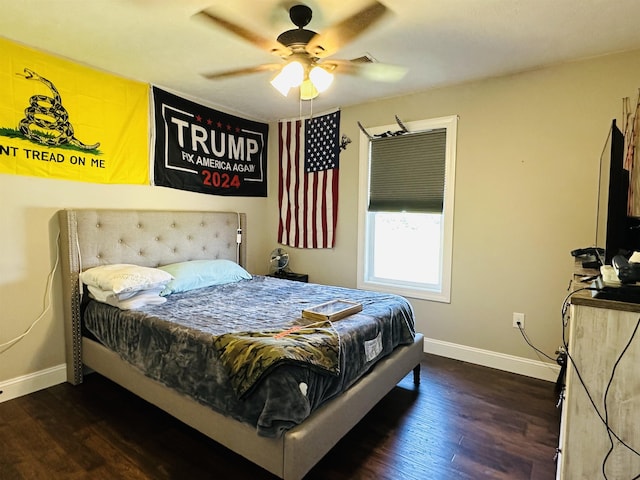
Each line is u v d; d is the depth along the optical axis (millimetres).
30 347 2564
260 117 4207
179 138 3428
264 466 1599
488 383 2791
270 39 2273
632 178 2340
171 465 1839
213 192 3799
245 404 1634
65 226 2613
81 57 2629
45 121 2562
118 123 2973
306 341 1775
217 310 2396
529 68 2779
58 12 2008
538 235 2857
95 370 2572
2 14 2029
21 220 2490
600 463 1312
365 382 2057
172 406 1993
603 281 1343
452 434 2127
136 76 3004
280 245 4367
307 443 1569
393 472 1807
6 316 2445
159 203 3318
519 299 2955
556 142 2750
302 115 4086
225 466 1839
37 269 2578
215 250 3727
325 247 3992
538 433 2133
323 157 3949
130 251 2992
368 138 3637
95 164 2852
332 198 3904
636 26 2129
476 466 1852
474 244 3127
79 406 2393
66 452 1928
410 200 3445
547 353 2857
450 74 2895
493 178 3010
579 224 2703
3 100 2369
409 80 3014
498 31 2191
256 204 4320
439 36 2254
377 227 3754
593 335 1280
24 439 2037
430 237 3461
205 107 3645
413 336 2641
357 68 2752
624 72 2498
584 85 2627
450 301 3271
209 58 2627
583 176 2666
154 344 2111
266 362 1577
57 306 2688
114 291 2322
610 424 1283
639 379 1227
